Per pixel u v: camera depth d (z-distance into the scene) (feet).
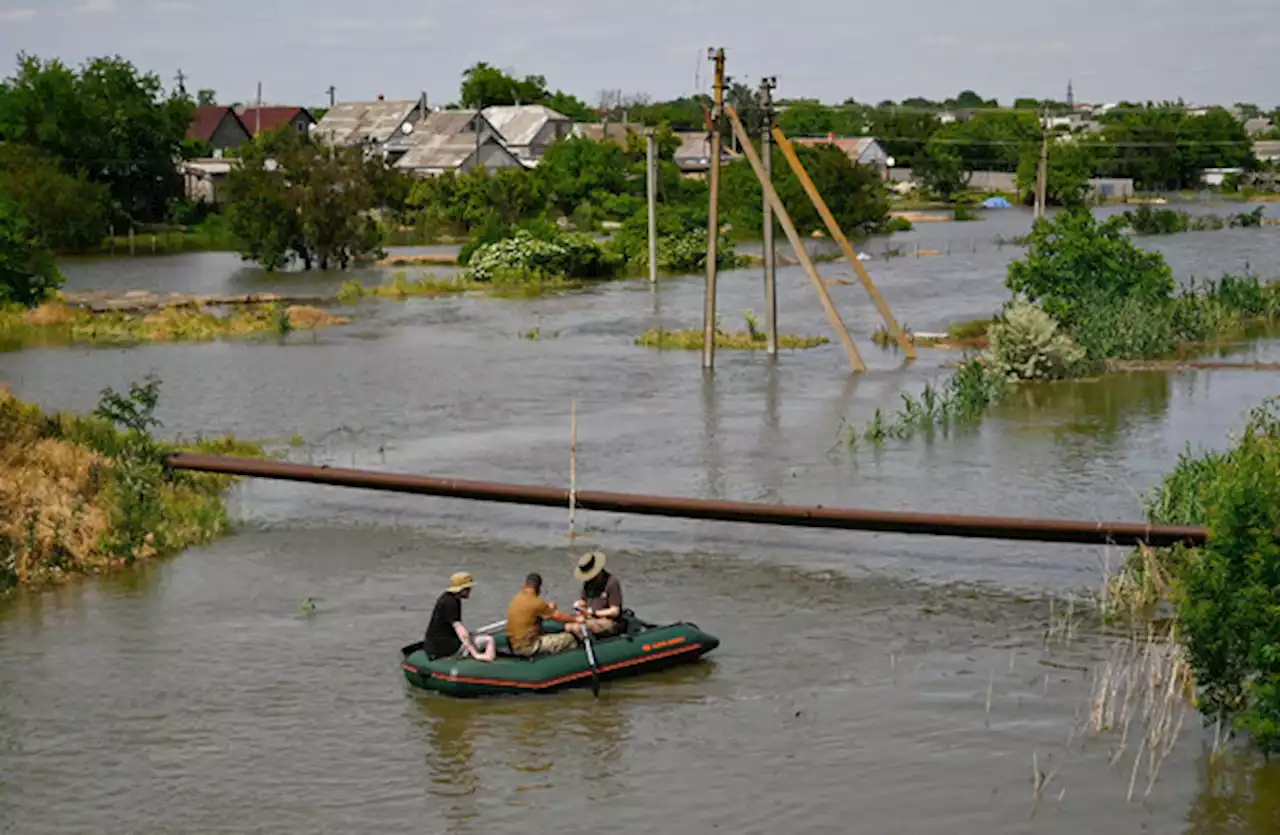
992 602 59.21
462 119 386.73
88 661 53.21
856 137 491.72
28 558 63.77
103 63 314.76
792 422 97.50
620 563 65.31
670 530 70.95
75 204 258.98
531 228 227.40
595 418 99.91
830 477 80.59
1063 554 66.03
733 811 40.78
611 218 329.52
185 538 68.90
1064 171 395.96
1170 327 129.08
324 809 41.19
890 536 69.26
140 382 115.14
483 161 363.35
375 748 45.27
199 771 43.80
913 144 474.49
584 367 123.75
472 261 206.18
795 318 159.33
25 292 163.63
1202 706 45.01
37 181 257.34
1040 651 53.31
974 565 64.49
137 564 65.77
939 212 378.32
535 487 70.23
